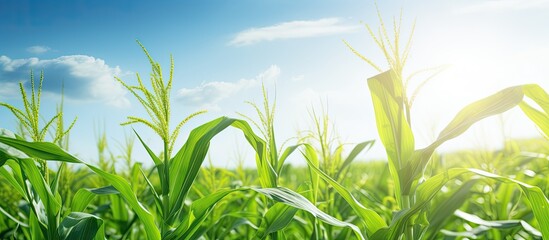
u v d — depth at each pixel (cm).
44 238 262
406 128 253
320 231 326
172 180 251
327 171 352
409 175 250
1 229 417
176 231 241
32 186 257
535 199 240
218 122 265
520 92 234
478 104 246
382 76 258
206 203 245
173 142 247
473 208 527
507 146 462
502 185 403
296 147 309
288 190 249
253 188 242
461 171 239
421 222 246
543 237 246
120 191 234
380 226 250
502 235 381
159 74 241
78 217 241
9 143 223
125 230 378
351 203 253
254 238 295
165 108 243
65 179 369
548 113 244
